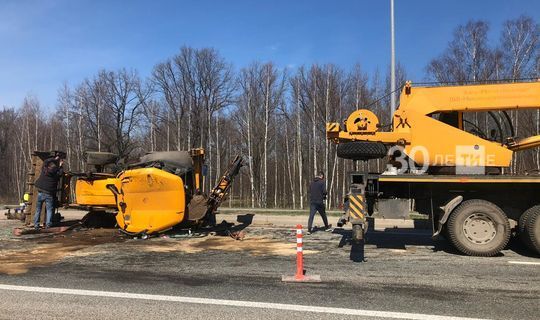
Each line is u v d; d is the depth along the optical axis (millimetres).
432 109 9852
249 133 42406
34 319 5137
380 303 5719
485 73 34469
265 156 41250
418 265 8039
